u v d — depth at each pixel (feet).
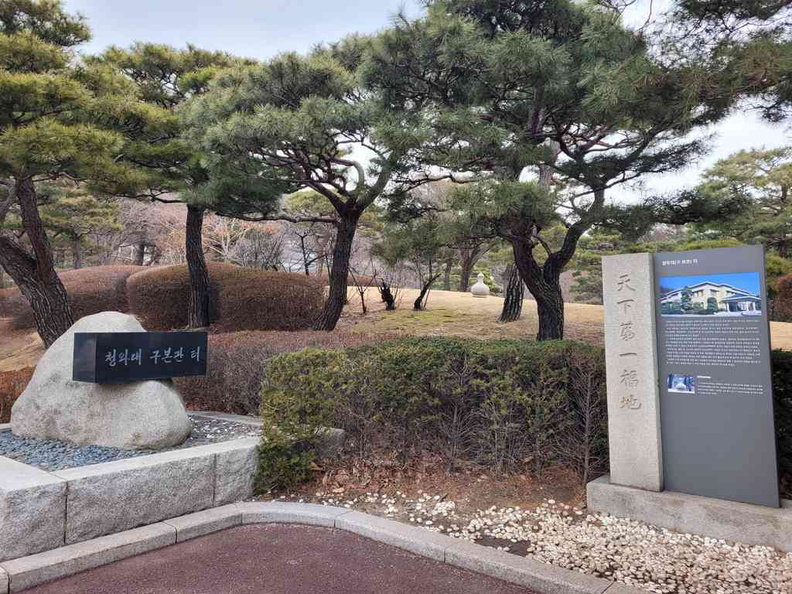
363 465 15.24
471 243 26.02
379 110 23.32
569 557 10.52
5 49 23.09
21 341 45.85
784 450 12.59
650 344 12.41
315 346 20.31
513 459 14.58
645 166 23.89
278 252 60.70
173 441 14.33
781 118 14.94
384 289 45.83
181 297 42.65
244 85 27.73
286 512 12.83
